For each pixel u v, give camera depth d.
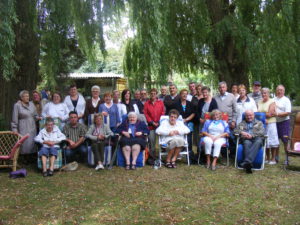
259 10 9.68
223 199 4.73
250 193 5.00
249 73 10.05
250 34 9.32
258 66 9.22
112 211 4.27
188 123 7.46
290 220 3.94
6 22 5.84
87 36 7.98
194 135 8.31
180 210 4.29
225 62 10.57
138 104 7.96
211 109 7.21
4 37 5.83
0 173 6.36
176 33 10.20
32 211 4.29
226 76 10.58
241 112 7.29
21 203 4.60
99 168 6.56
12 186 5.45
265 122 6.82
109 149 6.89
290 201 4.62
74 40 9.34
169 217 4.05
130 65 11.25
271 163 7.06
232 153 7.32
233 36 9.52
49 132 6.65
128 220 3.96
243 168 6.63
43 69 8.96
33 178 5.99
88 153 6.93
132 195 4.94
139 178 5.95
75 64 13.03
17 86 7.95
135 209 4.34
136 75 10.89
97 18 7.82
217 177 5.96
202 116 7.36
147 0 7.79
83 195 4.96
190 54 10.73
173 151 6.81
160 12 8.06
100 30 7.90
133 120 6.93
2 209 4.37
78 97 7.52
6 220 3.99
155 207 4.41
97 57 9.20
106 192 5.10
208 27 10.11
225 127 6.90
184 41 10.45
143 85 10.63
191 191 5.12
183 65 11.03
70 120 6.94
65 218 4.05
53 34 7.51
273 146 6.95
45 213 4.22
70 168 6.59
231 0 10.67
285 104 7.11
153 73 8.62
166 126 6.93
